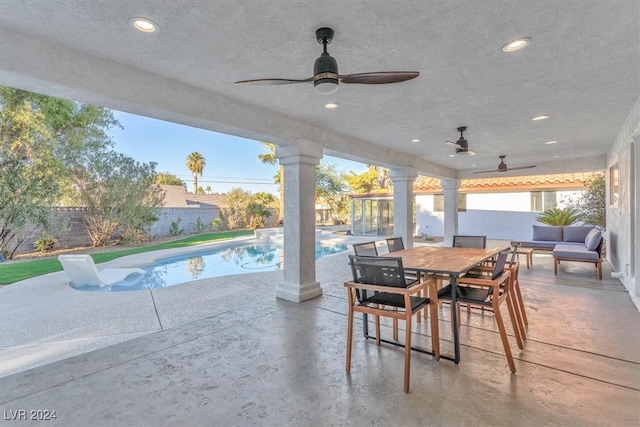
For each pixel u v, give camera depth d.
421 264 3.14
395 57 2.85
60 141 10.14
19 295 5.15
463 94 3.79
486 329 3.53
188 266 9.25
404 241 7.76
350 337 2.74
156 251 9.98
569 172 8.78
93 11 2.14
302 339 3.36
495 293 2.70
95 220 11.56
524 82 3.44
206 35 2.46
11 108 8.63
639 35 2.49
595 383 2.42
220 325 3.79
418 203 15.00
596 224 9.35
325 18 2.24
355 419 2.08
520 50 2.74
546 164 9.12
